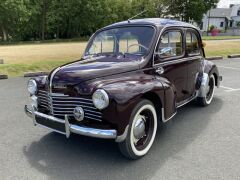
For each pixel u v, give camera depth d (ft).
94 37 16.96
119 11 172.55
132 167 12.10
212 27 221.25
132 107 11.80
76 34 166.09
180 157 12.90
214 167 11.98
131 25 15.53
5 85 28.94
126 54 15.05
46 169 11.98
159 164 12.31
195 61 18.24
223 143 14.33
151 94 13.17
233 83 28.96
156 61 14.52
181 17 188.24
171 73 15.51
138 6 173.68
